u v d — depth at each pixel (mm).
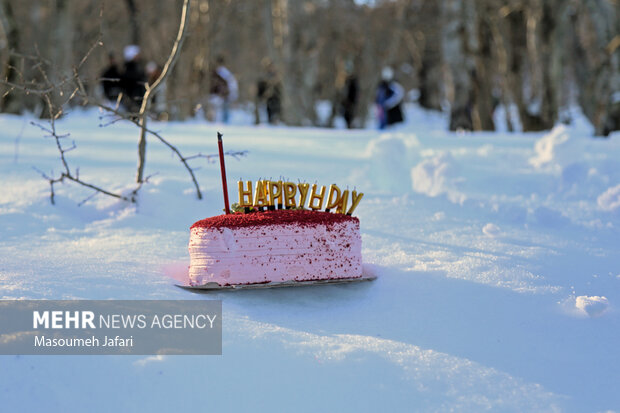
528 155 7512
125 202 5098
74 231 4633
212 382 2707
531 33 21047
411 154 6770
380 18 29703
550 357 3088
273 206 3836
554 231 4809
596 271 4004
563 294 3648
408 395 2738
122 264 3848
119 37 24484
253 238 3582
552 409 2707
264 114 27000
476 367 2957
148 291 3469
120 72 15156
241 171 6578
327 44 28656
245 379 2748
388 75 24219
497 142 10086
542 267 4027
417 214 5168
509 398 2760
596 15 14688
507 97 23141
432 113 33156
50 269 3666
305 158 7672
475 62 19719
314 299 3613
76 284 3451
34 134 9242
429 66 33656
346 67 26766
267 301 3549
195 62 18891
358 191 5938
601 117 14547
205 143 9000
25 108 15328
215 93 19281
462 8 19469
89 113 13906
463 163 7039
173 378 2693
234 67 27078
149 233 4617
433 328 3309
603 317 3432
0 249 4082
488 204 5367
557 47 20625
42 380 2594
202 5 20156
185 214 5090
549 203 5578
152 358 2783
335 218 3705
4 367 2629
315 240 3646
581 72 17797
